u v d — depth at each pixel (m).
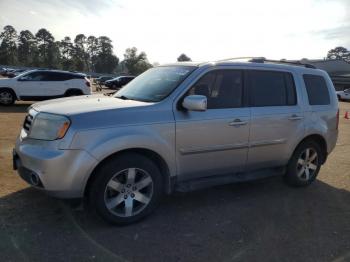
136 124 4.14
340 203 5.32
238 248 3.87
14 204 4.59
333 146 6.30
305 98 5.77
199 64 4.89
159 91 4.66
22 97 16.48
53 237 3.88
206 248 3.84
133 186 4.24
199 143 4.61
